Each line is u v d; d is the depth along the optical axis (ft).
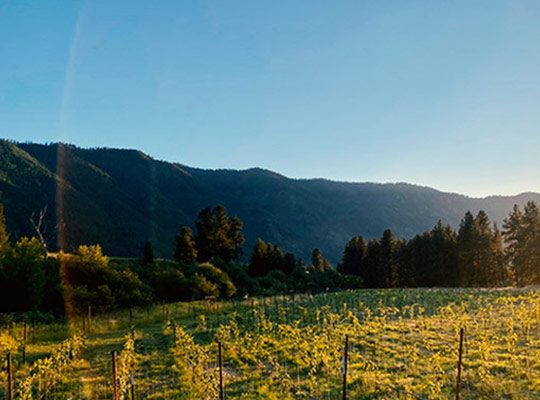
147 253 192.44
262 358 65.46
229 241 271.28
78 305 125.70
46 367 51.65
